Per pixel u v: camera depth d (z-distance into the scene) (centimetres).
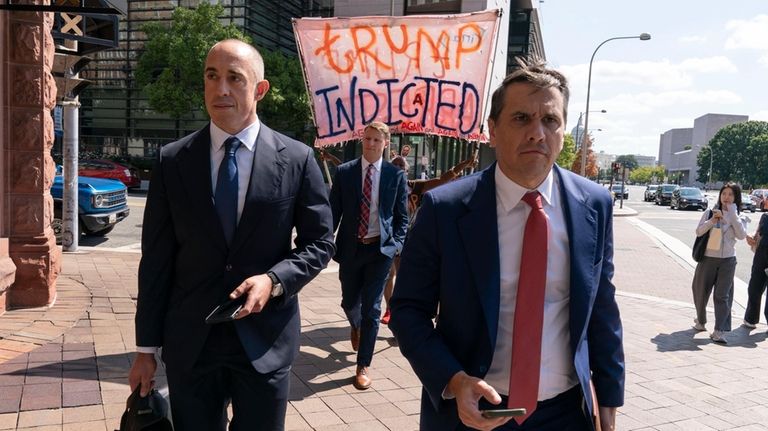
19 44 504
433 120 529
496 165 185
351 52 525
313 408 378
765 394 460
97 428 317
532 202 174
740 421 404
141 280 212
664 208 4200
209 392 215
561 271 179
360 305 467
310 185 225
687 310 795
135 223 1388
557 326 180
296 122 2705
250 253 209
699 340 631
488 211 177
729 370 521
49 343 450
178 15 2595
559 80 174
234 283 207
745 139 11312
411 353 171
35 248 539
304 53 527
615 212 3192
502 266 177
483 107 515
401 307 180
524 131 172
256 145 217
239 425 217
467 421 154
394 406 386
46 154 538
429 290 181
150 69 2717
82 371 396
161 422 209
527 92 172
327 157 539
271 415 216
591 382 183
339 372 448
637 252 1508
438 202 180
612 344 188
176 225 210
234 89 210
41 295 547
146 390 211
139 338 210
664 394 452
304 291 755
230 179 210
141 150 3212
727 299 625
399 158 721
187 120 3152
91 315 532
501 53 3175
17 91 511
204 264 207
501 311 176
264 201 210
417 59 521
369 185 442
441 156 2692
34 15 508
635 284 1023
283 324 217
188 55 2498
